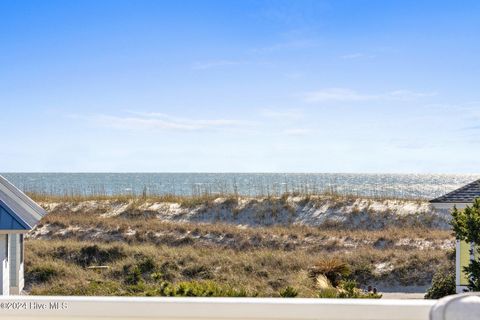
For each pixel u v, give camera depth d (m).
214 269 16.42
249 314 3.04
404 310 3.02
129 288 12.49
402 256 17.42
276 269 16.47
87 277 15.27
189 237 21.39
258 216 26.22
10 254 11.18
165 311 3.06
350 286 11.62
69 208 28.09
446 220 24.80
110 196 30.86
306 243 20.84
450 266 15.97
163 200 29.38
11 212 9.12
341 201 27.31
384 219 25.22
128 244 20.55
